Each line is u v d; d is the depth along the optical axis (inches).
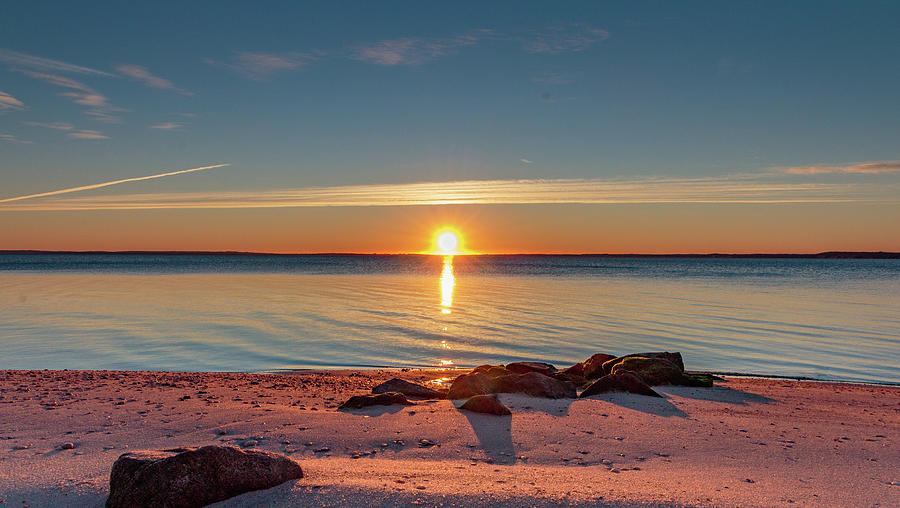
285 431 366.0
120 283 2623.0
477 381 500.4
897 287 2449.6
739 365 852.6
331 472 279.0
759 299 1868.8
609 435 379.6
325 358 880.9
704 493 264.4
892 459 344.8
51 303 1638.8
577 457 331.6
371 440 353.7
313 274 3838.6
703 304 1705.2
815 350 967.6
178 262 7460.6
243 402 463.5
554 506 239.1
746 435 395.2
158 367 796.6
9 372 638.5
